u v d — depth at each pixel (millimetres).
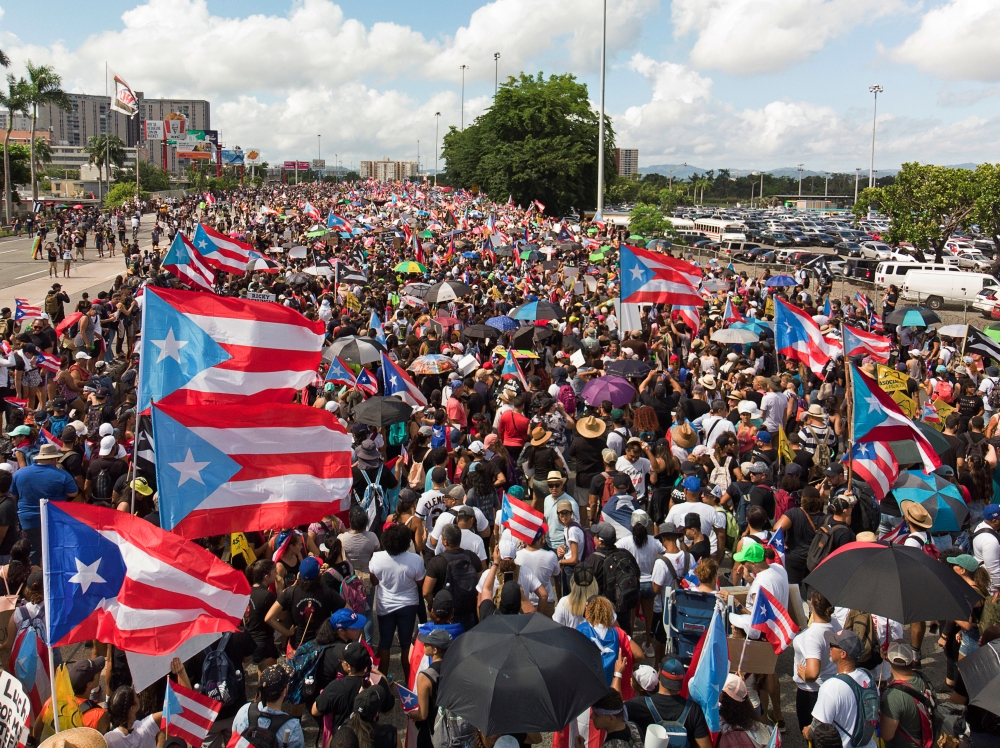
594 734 5668
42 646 6383
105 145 125062
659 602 7711
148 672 5652
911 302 36594
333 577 7289
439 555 7402
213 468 7160
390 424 10758
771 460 10648
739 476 9688
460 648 5289
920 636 7801
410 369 13844
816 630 6301
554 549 8258
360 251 33219
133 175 143875
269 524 7328
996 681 5387
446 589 6805
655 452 9922
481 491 9055
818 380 16375
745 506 9195
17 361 14688
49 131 180750
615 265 33812
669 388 13219
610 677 6324
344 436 7664
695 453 9953
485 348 17984
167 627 5734
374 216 57656
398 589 7355
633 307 16297
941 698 7590
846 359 10039
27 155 91125
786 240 63844
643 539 7801
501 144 78625
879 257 49844
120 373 14258
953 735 5715
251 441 7289
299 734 5523
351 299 20125
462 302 21609
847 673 5664
